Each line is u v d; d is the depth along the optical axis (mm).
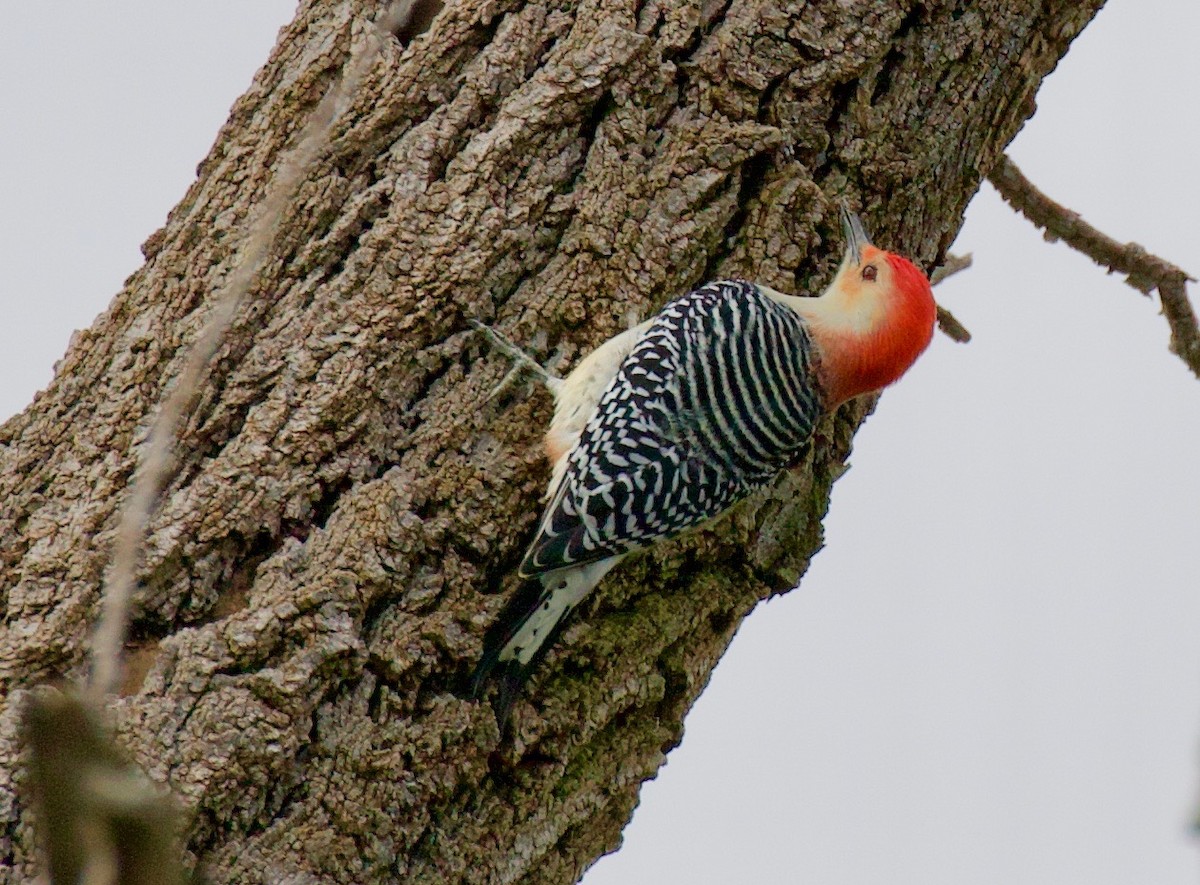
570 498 9781
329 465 9430
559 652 9805
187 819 8352
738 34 10586
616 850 10422
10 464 9711
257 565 9281
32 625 8938
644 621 10227
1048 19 11445
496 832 9453
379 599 9227
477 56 10344
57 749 3143
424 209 9977
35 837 8219
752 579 10961
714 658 10797
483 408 9906
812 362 10875
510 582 9797
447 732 9156
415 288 9812
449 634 9328
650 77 10422
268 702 8648
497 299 10094
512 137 10133
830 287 11266
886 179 11141
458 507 9648
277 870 8578
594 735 9898
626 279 10320
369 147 10148
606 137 10359
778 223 10836
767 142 10516
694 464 10125
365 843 8844
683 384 10156
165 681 8664
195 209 10320
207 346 6188
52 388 10008
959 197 11773
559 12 10484
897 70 11039
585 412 9992
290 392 9500
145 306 10047
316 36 10586
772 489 11039
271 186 10148
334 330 9672
